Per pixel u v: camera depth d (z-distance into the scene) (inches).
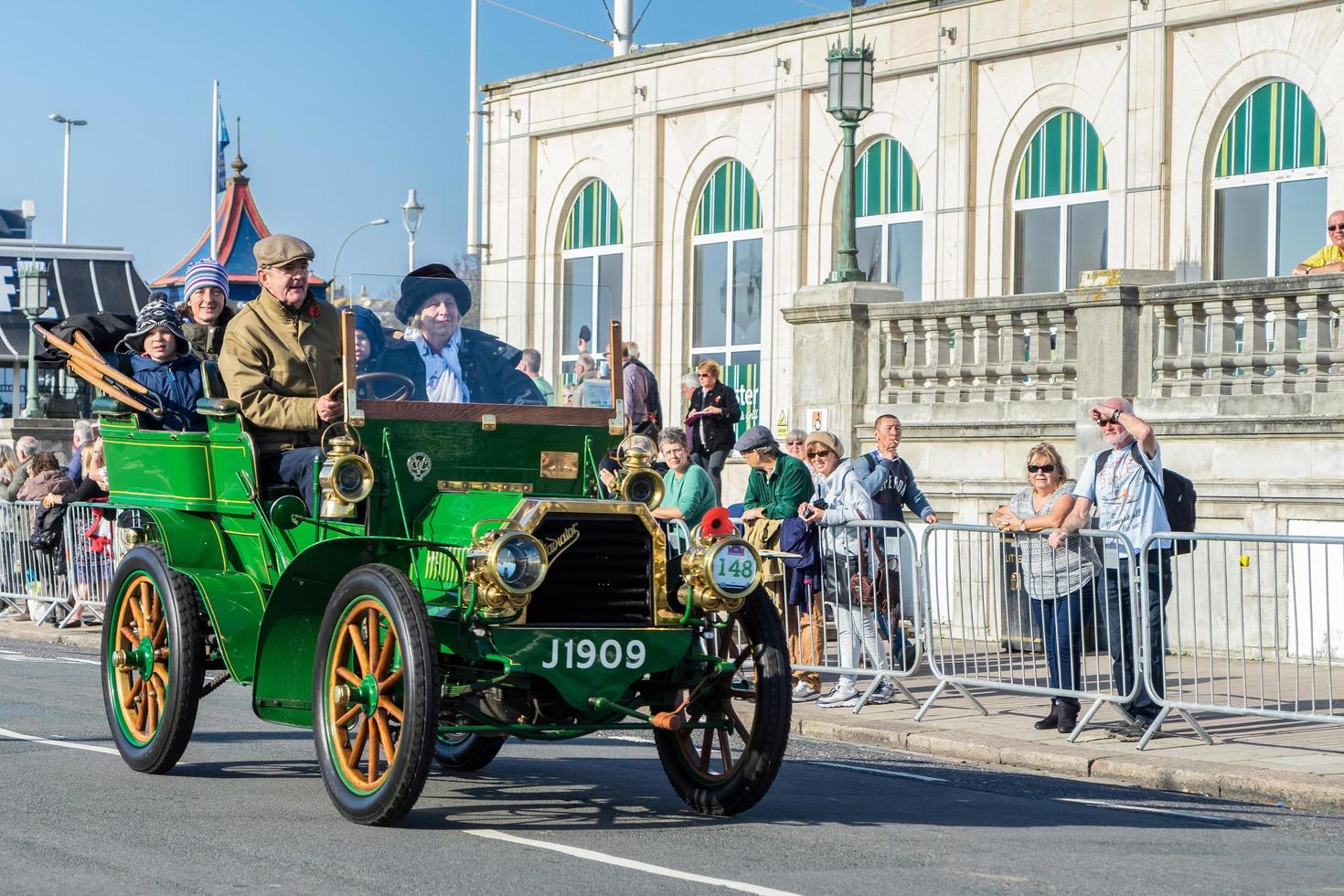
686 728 307.3
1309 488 559.2
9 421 1164.5
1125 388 606.2
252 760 374.9
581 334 347.9
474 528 298.4
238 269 1402.6
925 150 852.6
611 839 292.4
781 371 904.9
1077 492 445.1
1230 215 751.7
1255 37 736.3
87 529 690.8
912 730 445.4
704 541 306.3
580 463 339.0
